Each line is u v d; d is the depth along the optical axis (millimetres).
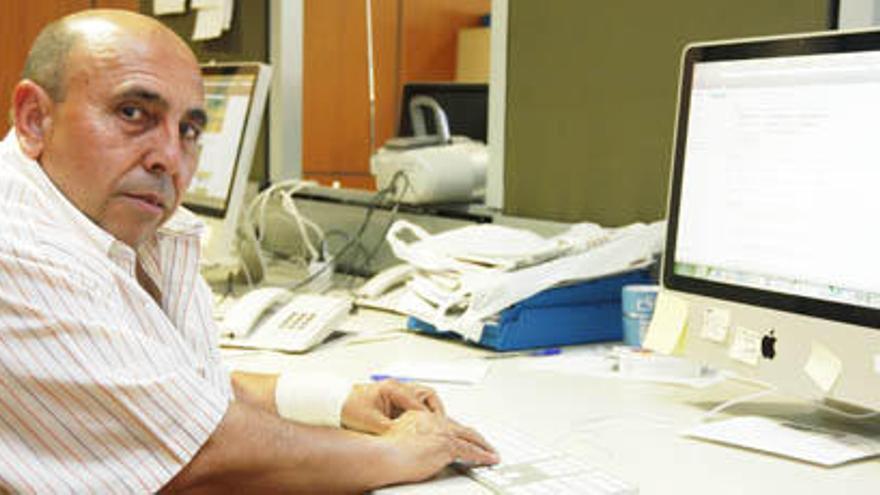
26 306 1007
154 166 1078
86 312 1035
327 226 2701
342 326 1959
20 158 1087
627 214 2006
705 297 1410
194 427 1053
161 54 1083
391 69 3744
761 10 1735
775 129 1321
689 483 1089
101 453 1032
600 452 1201
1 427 1017
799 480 1101
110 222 1084
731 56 1387
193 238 1305
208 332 1352
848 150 1226
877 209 1186
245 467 1073
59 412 1019
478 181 2486
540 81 2186
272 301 1920
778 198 1312
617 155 2018
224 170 2232
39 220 1058
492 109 2326
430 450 1109
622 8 1985
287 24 2906
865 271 1190
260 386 1378
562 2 2115
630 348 1668
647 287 1728
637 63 1963
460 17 3902
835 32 1243
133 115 1065
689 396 1473
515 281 1755
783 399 1452
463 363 1664
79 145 1054
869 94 1206
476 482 1098
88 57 1057
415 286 1926
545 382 1549
